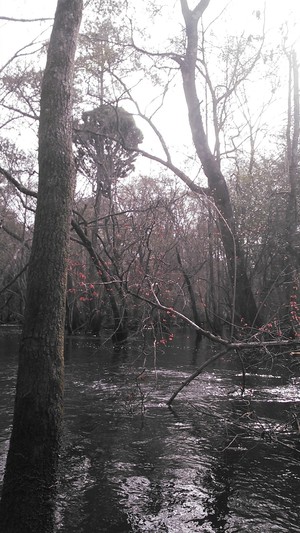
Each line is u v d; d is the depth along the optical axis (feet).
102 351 59.52
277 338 32.99
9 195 60.39
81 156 59.31
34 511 14.08
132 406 29.60
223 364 48.62
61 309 14.97
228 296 73.67
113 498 16.76
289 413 27.27
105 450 21.57
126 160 64.34
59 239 15.15
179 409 28.96
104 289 62.75
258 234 66.23
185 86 64.13
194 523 15.29
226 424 24.50
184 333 94.94
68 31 16.71
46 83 16.34
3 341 74.84
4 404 29.84
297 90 72.33
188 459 20.63
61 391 14.71
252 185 68.33
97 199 62.95
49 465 14.43
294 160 69.62
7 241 86.33
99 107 60.95
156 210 51.44
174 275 70.28
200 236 73.97
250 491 17.62
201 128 62.13
